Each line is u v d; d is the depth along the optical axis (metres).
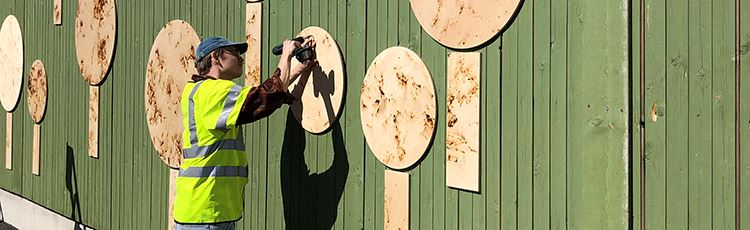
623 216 3.21
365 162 4.40
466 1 3.80
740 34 2.92
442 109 3.96
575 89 3.35
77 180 7.39
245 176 4.59
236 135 4.54
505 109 3.67
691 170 3.06
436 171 4.01
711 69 3.00
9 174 8.96
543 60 3.49
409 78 4.09
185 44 5.68
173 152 5.78
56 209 7.84
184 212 4.44
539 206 3.52
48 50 7.95
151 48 6.12
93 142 7.04
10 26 8.85
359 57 4.41
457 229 3.91
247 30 5.13
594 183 3.29
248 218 5.29
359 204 4.44
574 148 3.36
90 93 7.10
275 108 4.26
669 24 3.11
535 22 3.52
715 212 3.00
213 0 5.44
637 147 3.20
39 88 8.12
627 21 3.20
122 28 6.56
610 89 3.24
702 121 3.03
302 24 4.77
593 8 3.28
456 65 3.87
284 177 4.97
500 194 3.70
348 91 4.48
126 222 6.53
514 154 3.63
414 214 4.14
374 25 4.31
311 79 4.73
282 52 4.55
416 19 4.07
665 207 3.14
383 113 4.26
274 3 4.95
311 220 4.77
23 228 8.63
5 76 8.98
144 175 6.25
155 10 6.09
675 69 3.09
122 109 6.58
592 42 3.28
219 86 4.32
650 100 3.17
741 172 2.92
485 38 3.72
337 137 4.56
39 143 8.18
